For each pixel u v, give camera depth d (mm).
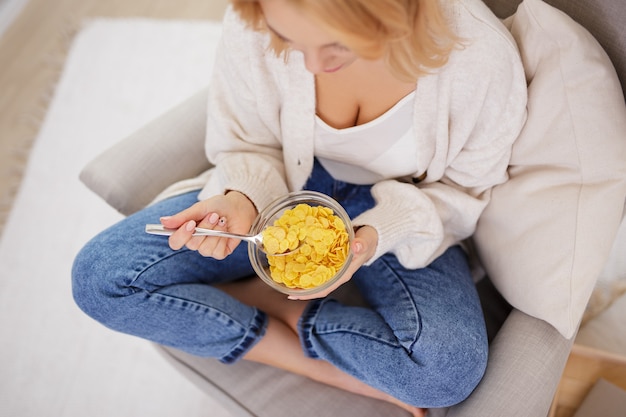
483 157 989
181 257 1071
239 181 1012
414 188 1022
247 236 869
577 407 1187
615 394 1111
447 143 980
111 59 2162
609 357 1128
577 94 904
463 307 1033
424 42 756
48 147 2010
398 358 997
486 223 1066
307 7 597
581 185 931
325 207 883
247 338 1100
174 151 1252
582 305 936
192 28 2174
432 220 1014
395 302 1062
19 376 1606
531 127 958
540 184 970
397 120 955
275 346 1128
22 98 2139
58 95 2115
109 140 1997
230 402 1141
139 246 1046
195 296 1061
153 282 1032
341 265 847
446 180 1082
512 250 1005
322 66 723
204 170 1310
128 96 2074
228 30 951
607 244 917
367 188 1146
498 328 1182
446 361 968
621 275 1193
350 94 939
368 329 1043
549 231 954
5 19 2330
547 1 992
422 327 992
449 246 1117
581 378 1186
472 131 979
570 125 916
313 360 1133
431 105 922
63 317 1678
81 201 1875
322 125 989
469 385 981
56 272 1753
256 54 945
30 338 1657
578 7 953
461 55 870
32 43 2262
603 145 901
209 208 934
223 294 1110
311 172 1130
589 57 895
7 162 2008
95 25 2246
